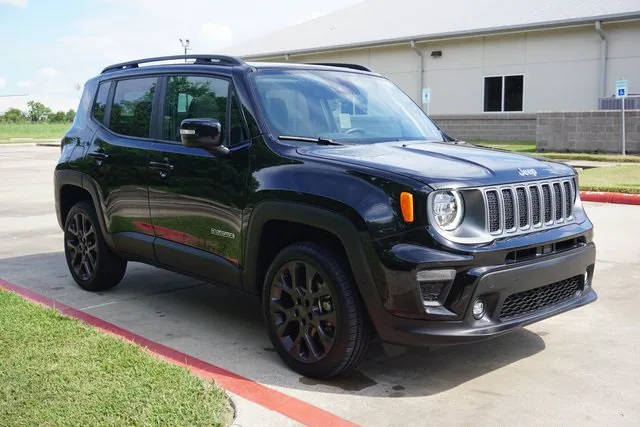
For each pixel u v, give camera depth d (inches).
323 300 167.3
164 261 215.3
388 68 1107.9
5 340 181.8
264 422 144.1
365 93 217.5
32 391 149.4
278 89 197.9
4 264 300.2
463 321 152.6
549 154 757.3
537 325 210.4
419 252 149.7
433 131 217.6
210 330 208.1
